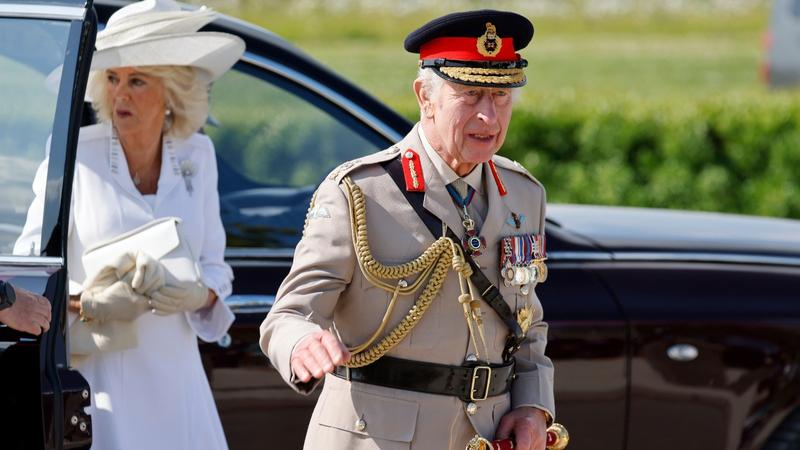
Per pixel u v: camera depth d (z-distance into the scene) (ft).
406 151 34.32
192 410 41.70
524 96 124.77
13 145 34.47
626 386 49.60
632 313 49.85
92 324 39.65
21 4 35.37
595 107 121.90
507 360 34.96
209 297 42.16
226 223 49.19
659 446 50.08
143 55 41.19
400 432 33.37
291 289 33.47
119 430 39.75
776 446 50.90
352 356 33.60
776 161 120.06
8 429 33.04
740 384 50.57
